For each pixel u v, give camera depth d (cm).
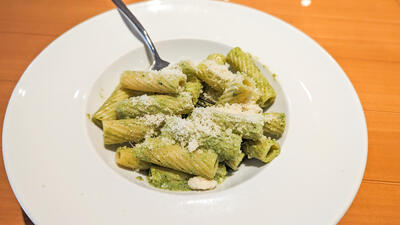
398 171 23
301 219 19
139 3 29
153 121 23
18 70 27
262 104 25
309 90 25
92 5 32
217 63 26
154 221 19
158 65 28
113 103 24
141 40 28
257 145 22
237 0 33
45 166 20
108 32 28
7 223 20
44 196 19
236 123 22
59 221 18
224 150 21
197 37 29
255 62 27
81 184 20
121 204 19
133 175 22
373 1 33
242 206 19
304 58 27
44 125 22
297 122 23
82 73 25
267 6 33
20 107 23
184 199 19
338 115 24
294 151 22
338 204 19
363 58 29
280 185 20
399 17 32
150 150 21
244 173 22
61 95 24
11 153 20
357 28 31
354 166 21
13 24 30
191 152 21
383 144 24
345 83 25
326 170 21
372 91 27
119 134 22
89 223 18
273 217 19
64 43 26
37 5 31
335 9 33
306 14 32
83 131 22
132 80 24
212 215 19
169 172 21
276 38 28
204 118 22
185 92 24
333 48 30
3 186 21
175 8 29
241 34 29
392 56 29
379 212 21
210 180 21
